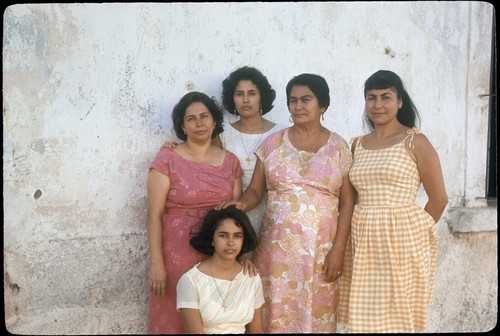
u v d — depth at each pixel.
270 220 2.88
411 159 2.78
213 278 2.70
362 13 3.47
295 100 2.83
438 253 3.64
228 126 3.14
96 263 3.05
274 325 2.83
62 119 2.97
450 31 3.65
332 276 2.87
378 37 3.51
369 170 2.78
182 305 2.65
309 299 2.80
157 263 2.74
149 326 2.88
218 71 3.22
